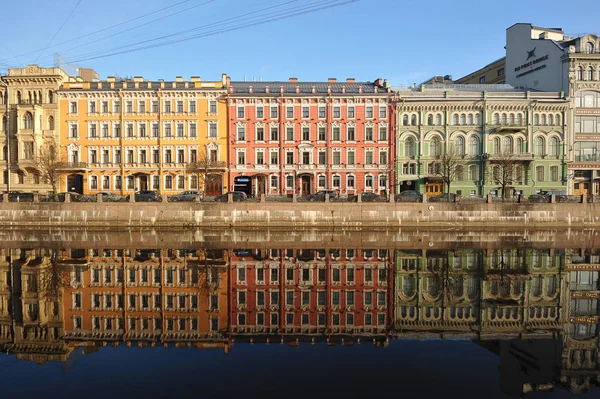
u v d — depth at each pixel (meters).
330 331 16.75
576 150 59.22
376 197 47.28
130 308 19.64
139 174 58.84
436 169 57.47
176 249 35.50
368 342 15.41
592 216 46.53
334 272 27.41
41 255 32.34
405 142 58.81
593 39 58.88
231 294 22.23
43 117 59.00
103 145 59.03
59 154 58.59
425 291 23.17
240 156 58.78
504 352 14.46
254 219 45.69
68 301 20.70
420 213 45.84
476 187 58.09
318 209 45.78
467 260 31.53
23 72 59.03
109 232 43.78
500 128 56.84
